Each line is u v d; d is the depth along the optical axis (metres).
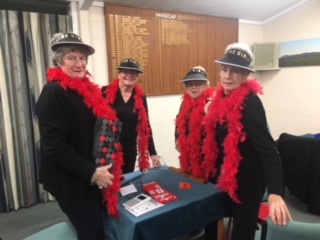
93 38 3.01
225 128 1.51
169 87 3.57
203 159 1.83
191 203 1.42
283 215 1.09
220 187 1.53
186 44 3.60
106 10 2.98
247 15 4.02
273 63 4.14
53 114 1.19
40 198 2.94
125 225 1.29
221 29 3.90
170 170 1.93
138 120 2.26
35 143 2.79
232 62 1.40
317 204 2.62
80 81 1.31
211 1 3.37
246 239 1.44
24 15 2.59
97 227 1.33
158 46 3.39
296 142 2.67
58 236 1.49
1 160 2.66
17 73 2.62
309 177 2.67
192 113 1.97
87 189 1.29
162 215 1.31
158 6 3.29
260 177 1.43
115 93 2.19
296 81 4.05
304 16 3.83
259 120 1.32
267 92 4.48
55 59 1.30
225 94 1.61
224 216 1.59
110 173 1.29
